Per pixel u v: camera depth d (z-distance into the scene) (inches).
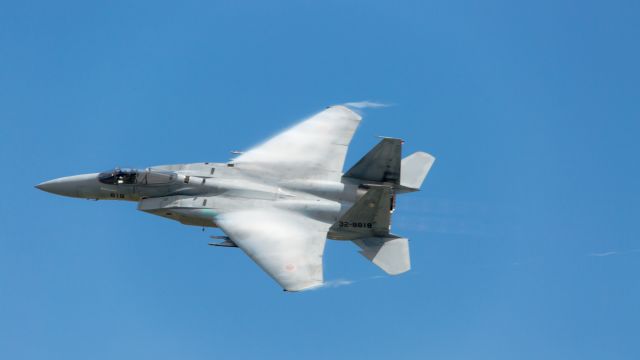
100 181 5137.8
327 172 5206.7
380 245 4825.3
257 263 4554.6
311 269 4485.7
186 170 5177.2
